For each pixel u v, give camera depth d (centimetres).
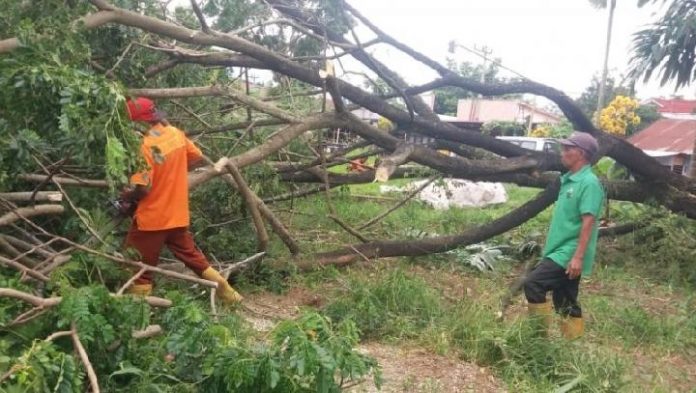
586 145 491
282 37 736
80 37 455
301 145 779
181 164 477
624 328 557
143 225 464
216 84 627
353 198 1141
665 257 770
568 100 720
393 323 512
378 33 736
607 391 421
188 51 614
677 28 776
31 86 364
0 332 310
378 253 698
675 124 2484
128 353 322
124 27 566
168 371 317
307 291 601
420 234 859
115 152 364
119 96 376
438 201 1171
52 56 383
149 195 464
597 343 521
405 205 1079
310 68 641
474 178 743
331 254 673
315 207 965
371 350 473
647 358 510
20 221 468
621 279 726
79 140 364
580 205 488
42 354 265
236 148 708
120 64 577
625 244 857
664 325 566
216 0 699
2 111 375
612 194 796
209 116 712
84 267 405
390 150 690
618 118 2142
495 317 523
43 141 393
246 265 603
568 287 511
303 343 283
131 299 328
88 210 488
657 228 807
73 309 305
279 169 741
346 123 653
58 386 261
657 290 699
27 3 450
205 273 501
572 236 496
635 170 772
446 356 468
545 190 738
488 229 730
